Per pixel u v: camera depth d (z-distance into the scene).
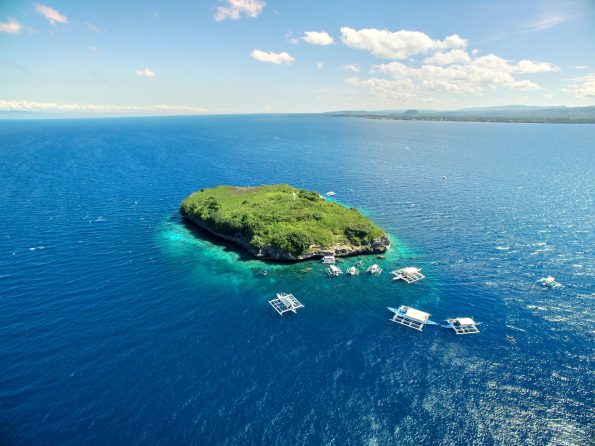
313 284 83.50
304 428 47.22
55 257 92.88
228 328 66.62
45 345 60.31
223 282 83.50
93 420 47.28
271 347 61.78
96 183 168.88
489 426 47.84
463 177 189.00
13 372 54.38
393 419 48.69
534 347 62.06
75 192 152.88
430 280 84.69
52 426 46.25
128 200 144.50
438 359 59.38
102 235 108.62
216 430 46.56
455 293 79.06
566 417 49.16
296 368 57.12
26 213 125.00
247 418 48.31
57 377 53.84
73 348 59.88
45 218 121.00
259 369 56.75
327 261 94.25
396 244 104.94
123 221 121.25
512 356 60.03
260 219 107.38
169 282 82.62
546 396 52.38
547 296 76.81
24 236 105.38
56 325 65.50
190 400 50.78
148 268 89.12
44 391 51.34
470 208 135.50
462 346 62.41
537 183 173.12
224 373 55.75
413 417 49.03
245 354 59.97
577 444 45.59
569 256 94.31
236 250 101.62
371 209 136.00
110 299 74.69
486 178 185.62
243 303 74.94
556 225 116.19
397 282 84.25
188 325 67.00
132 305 72.81
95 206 135.62
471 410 50.12
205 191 140.25
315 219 109.50
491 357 59.84
